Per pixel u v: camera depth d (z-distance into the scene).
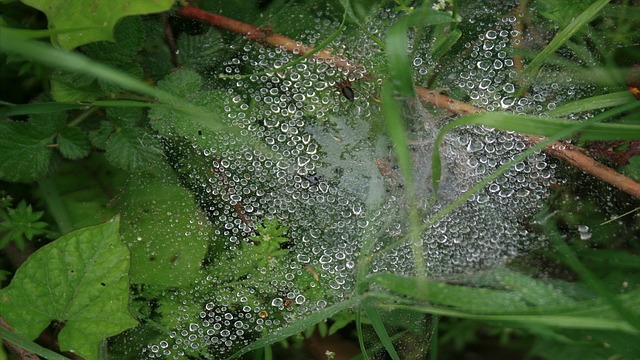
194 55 0.41
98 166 0.40
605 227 0.39
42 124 0.38
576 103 0.40
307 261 0.39
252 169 0.41
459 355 0.39
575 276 0.37
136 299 0.39
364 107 0.41
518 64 0.42
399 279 0.35
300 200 0.41
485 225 0.40
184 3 0.41
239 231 0.40
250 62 0.42
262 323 0.39
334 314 0.39
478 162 0.40
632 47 0.41
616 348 0.35
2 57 0.40
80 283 0.36
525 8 0.42
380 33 0.42
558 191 0.40
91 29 0.35
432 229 0.40
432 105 0.41
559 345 0.37
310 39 0.42
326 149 0.41
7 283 0.39
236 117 0.41
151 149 0.39
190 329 0.39
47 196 0.39
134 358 0.39
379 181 0.40
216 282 0.39
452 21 0.39
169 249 0.39
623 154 0.39
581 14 0.39
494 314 0.36
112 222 0.37
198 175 0.40
